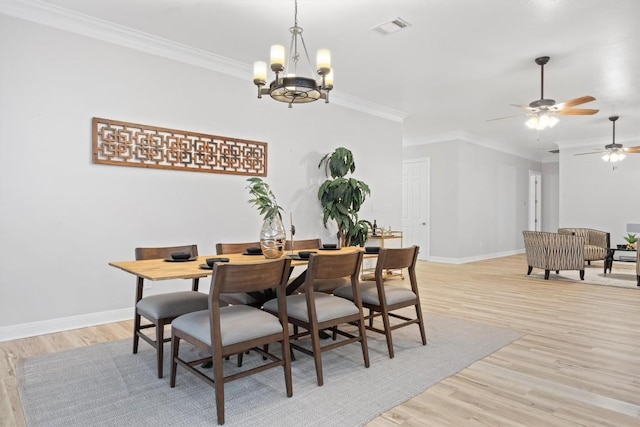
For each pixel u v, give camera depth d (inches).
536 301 175.8
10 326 118.0
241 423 72.9
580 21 130.0
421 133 314.7
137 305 103.1
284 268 84.2
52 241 124.8
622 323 140.1
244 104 172.7
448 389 87.5
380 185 240.8
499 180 359.6
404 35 140.7
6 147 117.0
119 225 138.0
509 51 154.6
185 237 153.9
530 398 83.3
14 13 118.3
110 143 135.6
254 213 175.0
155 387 87.5
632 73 177.8
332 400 82.1
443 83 193.5
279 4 119.9
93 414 75.8
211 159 160.9
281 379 92.6
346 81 190.7
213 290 73.3
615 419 74.7
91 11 124.7
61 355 106.0
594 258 247.6
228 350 75.1
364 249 121.0
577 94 208.2
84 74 130.9
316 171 202.8
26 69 120.3
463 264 303.3
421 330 117.3
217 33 139.9
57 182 125.6
